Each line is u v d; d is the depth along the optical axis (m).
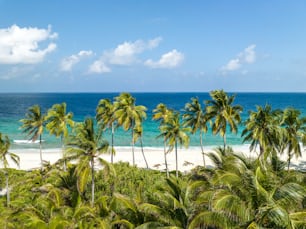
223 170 14.29
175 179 17.84
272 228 11.07
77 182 26.88
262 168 14.05
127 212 17.27
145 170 45.97
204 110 46.97
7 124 108.50
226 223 11.11
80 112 157.50
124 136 88.00
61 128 45.53
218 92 43.56
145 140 83.56
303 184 13.21
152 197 17.91
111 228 17.61
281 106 194.00
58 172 40.00
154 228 13.42
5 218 22.48
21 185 40.22
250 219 11.16
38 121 47.97
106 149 28.33
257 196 11.70
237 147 75.31
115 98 48.31
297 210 12.09
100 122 50.00
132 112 45.56
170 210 14.28
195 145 78.06
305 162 58.22
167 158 62.97
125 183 36.03
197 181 15.64
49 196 25.95
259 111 38.69
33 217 19.83
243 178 12.38
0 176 44.53
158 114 51.06
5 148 35.97
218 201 11.18
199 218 11.48
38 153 67.06
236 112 43.47
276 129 37.78
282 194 11.81
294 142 41.19
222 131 43.12
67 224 18.31
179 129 42.56
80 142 28.28
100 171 38.59
